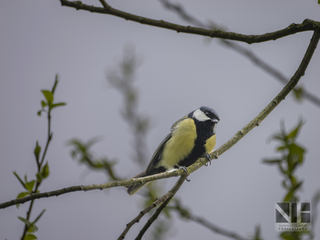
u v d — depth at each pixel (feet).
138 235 21.25
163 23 18.83
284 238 14.75
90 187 17.12
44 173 16.31
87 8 18.19
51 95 16.96
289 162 14.96
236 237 21.90
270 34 18.83
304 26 18.94
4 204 15.10
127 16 18.51
